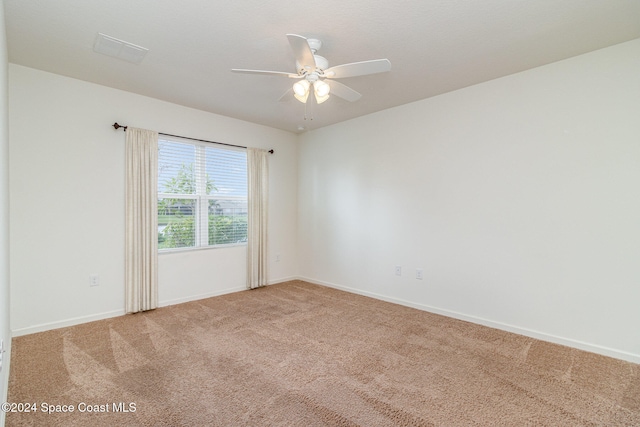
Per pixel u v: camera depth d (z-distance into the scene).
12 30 2.30
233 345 2.72
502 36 2.34
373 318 3.40
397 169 3.90
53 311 3.04
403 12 2.06
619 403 1.92
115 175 3.41
